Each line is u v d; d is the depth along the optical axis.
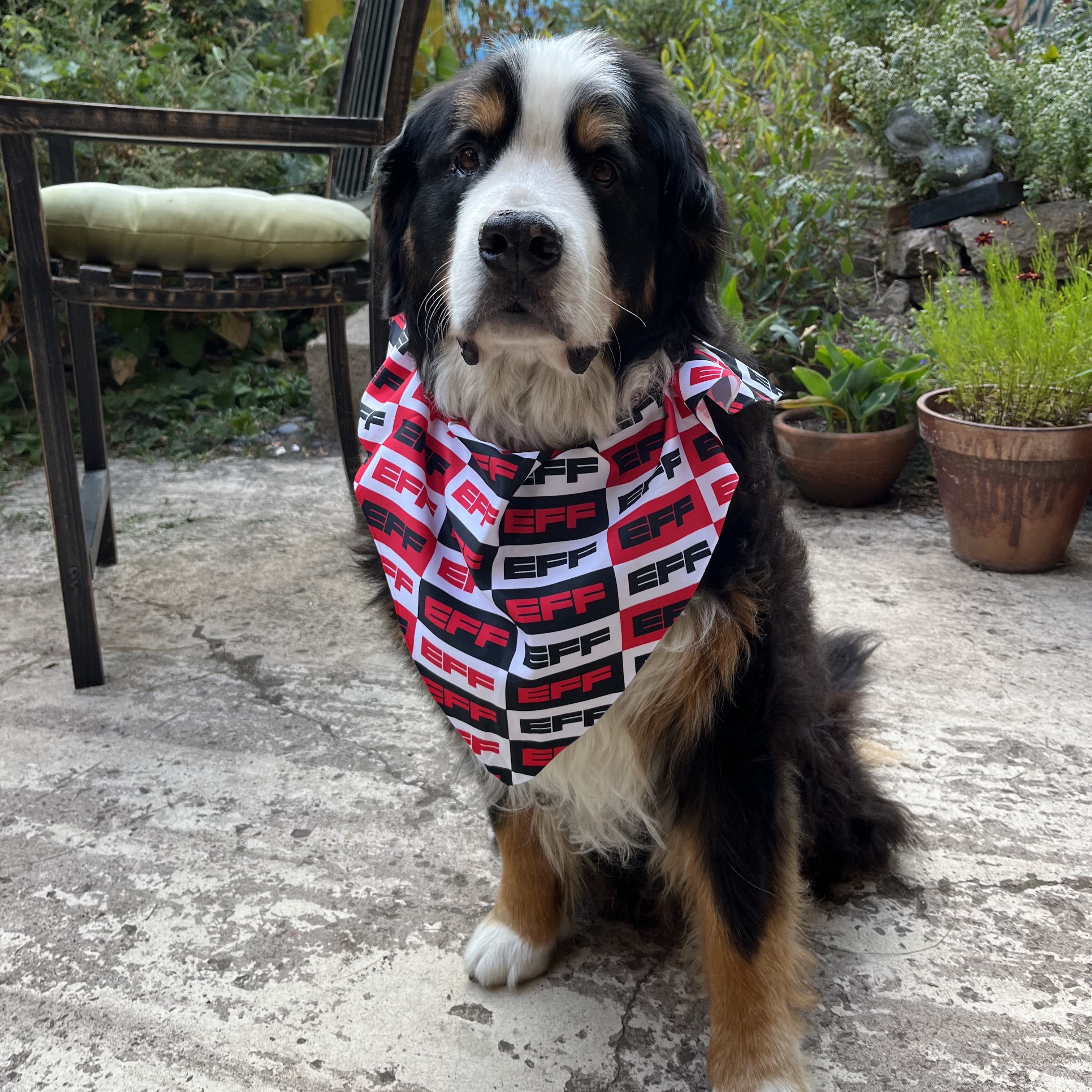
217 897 1.00
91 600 1.31
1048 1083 0.81
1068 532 1.59
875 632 1.23
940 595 1.54
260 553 1.73
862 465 1.81
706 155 0.91
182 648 1.43
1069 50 2.16
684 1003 0.89
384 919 0.97
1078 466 1.51
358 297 1.39
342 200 1.61
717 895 0.83
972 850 1.03
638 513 0.82
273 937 0.95
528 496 0.85
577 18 3.09
